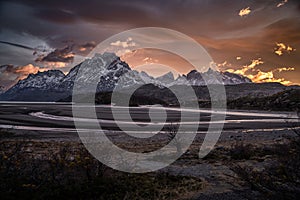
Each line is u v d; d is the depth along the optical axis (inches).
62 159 512.4
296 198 323.9
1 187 409.1
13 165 454.3
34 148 998.4
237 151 935.7
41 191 427.8
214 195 491.8
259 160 807.7
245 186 521.3
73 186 458.0
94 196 458.3
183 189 532.1
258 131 1889.8
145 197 479.5
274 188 343.3
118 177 562.3
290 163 340.5
